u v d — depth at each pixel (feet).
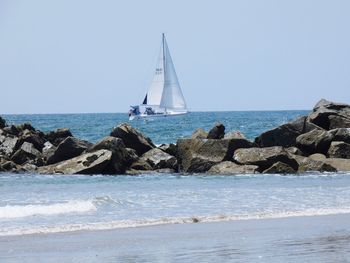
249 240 213.87
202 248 200.34
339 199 328.29
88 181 411.34
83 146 480.64
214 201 317.22
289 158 465.47
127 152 467.93
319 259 181.68
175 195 338.75
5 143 505.66
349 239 215.31
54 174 449.89
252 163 462.60
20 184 393.70
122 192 352.69
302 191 360.07
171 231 233.14
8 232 228.22
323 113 536.42
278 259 182.39
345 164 476.54
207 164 468.75
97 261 182.19
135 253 193.26
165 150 493.77
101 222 252.62
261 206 301.22
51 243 209.15
